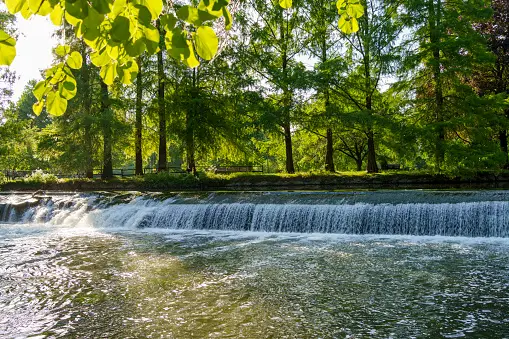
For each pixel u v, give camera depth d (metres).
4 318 6.06
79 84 26.67
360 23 24.70
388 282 7.42
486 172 22.77
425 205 12.24
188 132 26.47
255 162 37.00
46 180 27.22
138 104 27.72
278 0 2.86
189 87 26.88
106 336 5.40
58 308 6.43
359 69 26.89
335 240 11.60
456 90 22.67
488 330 5.34
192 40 1.73
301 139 37.25
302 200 14.21
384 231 12.54
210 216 14.71
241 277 7.92
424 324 5.57
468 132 22.39
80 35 1.61
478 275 7.71
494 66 26.83
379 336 5.23
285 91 26.25
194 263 9.12
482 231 11.59
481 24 27.16
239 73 26.09
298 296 6.77
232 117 27.98
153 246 11.27
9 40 1.49
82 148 27.09
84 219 16.67
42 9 1.49
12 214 18.50
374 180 23.58
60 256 10.07
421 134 21.81
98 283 7.66
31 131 29.22
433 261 8.84
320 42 27.59
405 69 22.95
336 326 5.55
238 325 5.63
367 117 23.50
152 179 25.12
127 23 1.52
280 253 10.02
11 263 9.33
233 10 2.28
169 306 6.41
